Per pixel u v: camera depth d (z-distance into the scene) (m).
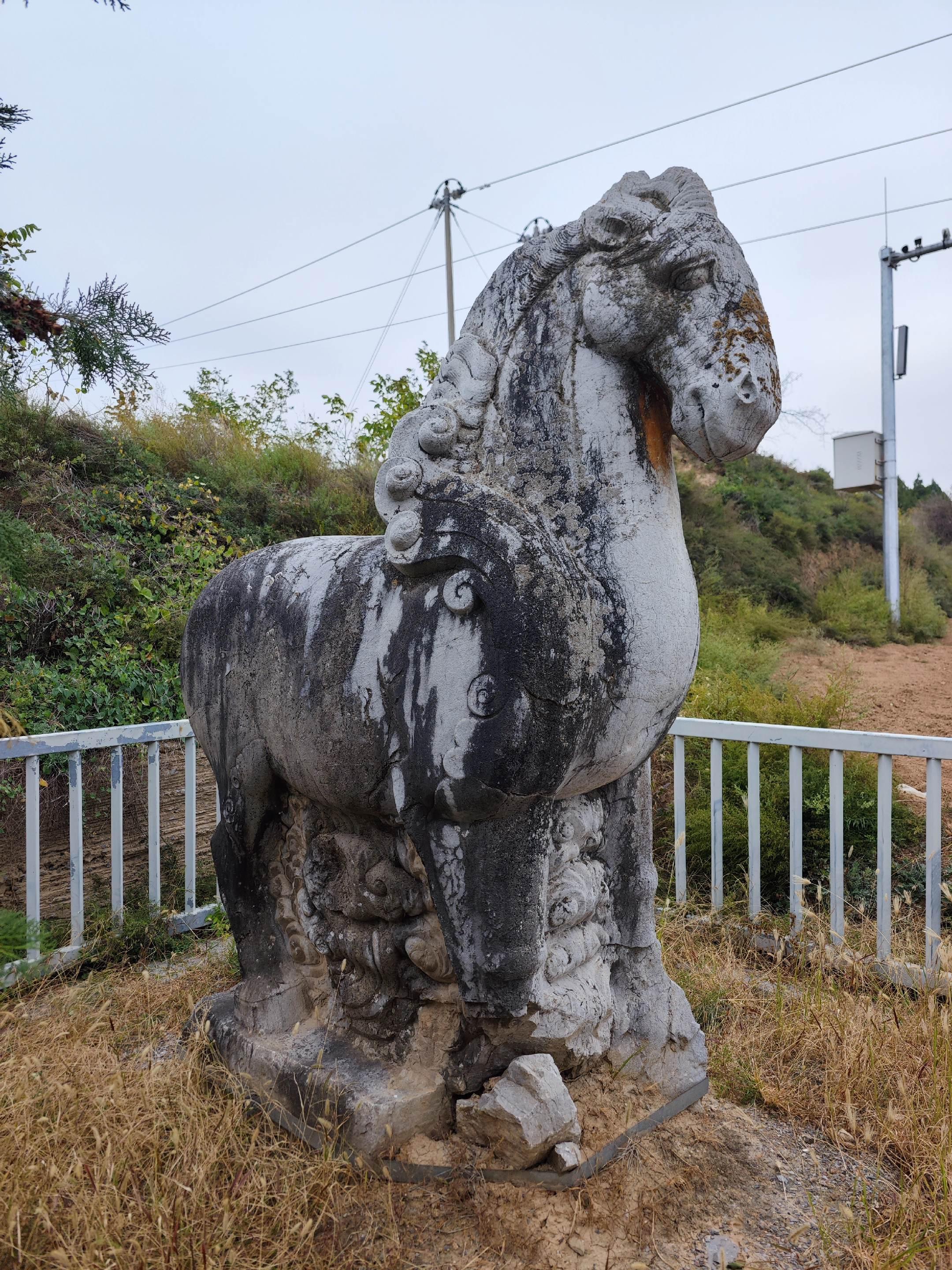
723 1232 1.57
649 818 1.90
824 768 3.98
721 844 3.11
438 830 1.53
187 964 2.86
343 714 1.63
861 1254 1.48
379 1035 1.74
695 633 1.67
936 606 9.89
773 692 6.00
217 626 1.93
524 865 1.49
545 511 1.61
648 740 1.69
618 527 1.57
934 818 2.60
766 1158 1.79
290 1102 1.75
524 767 1.42
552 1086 1.56
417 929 1.68
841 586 10.02
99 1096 1.71
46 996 2.54
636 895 1.86
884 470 9.53
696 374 1.50
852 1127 1.72
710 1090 2.03
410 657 1.54
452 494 1.53
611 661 1.55
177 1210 1.43
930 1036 2.02
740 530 10.66
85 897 3.24
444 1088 1.65
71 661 3.94
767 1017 2.38
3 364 2.76
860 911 3.03
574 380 1.61
